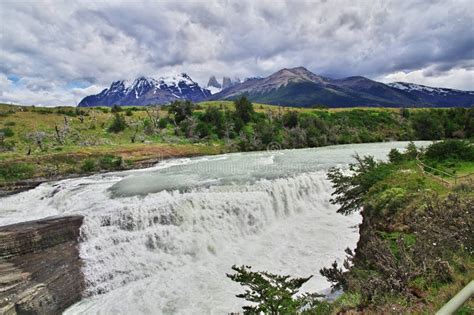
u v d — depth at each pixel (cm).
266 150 7350
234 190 2916
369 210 1716
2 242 1739
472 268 825
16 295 1483
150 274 1984
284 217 2894
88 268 1866
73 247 2012
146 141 6944
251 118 9231
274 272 1900
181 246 2222
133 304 1661
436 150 2684
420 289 798
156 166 5034
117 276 1908
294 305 820
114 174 4316
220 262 2114
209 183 3222
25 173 4238
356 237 2298
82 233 2128
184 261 2142
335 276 1079
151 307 1619
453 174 2119
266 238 2469
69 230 2066
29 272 1659
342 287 1126
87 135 6981
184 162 5341
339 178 2359
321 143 8006
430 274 829
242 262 2088
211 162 5128
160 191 2967
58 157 4825
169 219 2347
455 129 8700
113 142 6706
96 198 2852
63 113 8850
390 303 745
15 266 1695
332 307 930
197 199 2514
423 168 2302
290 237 2430
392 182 1884
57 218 2186
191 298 1683
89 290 1775
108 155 5288
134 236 2128
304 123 8825
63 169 4556
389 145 7300
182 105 8862
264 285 803
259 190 2877
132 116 9025
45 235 1920
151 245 2156
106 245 2067
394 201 1540
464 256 899
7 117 7631
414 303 739
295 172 3672
